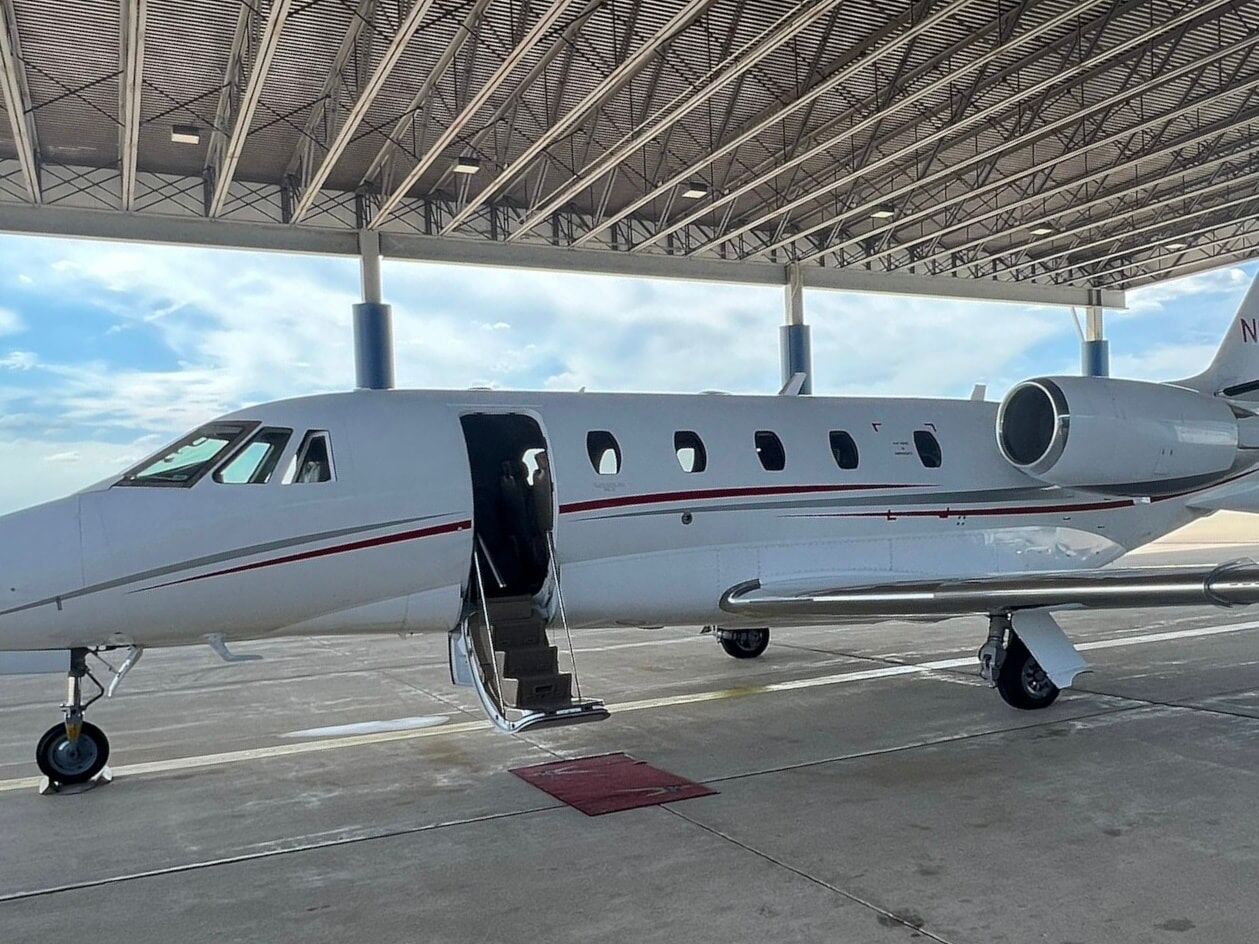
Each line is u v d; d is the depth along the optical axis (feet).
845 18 48.93
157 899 15.21
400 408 24.68
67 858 17.20
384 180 63.67
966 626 47.78
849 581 28.68
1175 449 31.07
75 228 61.11
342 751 24.68
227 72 50.19
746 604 26.68
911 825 17.65
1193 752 22.38
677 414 27.94
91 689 36.04
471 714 28.78
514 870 15.94
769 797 19.54
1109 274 98.27
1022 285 95.04
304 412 23.73
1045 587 23.00
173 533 21.26
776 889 14.82
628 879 15.39
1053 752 22.53
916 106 59.52
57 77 50.08
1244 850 16.14
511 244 72.49
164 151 60.75
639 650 41.27
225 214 64.90
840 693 30.30
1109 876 15.08
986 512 30.99
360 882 15.65
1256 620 47.60
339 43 48.80
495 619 24.73
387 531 23.22
